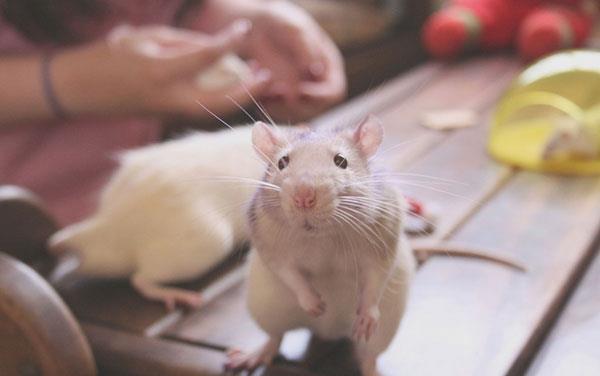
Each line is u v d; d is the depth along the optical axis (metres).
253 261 0.42
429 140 0.70
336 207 0.37
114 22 0.74
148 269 0.50
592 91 0.66
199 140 0.54
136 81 0.61
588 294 0.47
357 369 0.42
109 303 0.49
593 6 1.08
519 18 1.03
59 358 0.42
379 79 1.23
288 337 0.44
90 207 0.74
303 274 0.40
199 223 0.49
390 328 0.40
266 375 0.42
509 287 0.47
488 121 0.74
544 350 0.42
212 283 0.50
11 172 0.74
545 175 0.62
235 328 0.46
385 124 0.75
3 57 0.66
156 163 0.52
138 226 0.50
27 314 0.41
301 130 0.42
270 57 0.74
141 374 0.44
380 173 0.40
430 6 1.31
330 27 1.20
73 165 0.76
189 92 0.61
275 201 0.38
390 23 1.30
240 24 0.67
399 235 0.39
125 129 0.77
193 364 0.44
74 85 0.62
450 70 0.97
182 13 0.80
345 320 0.41
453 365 0.41
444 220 0.55
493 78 0.92
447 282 0.48
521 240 0.52
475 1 1.03
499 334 0.43
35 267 0.54
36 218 0.54
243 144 0.53
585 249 0.51
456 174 0.63
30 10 0.67
